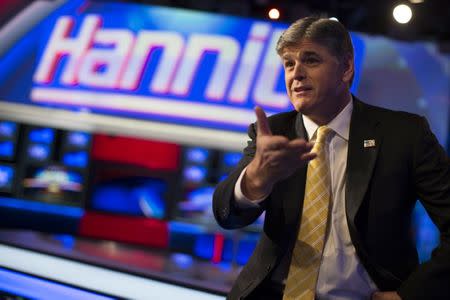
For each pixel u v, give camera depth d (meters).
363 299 1.36
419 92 5.50
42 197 6.01
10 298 3.09
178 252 5.80
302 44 1.35
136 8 5.71
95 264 3.10
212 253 5.73
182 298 2.80
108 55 5.73
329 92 1.37
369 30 5.71
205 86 5.61
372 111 1.47
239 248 5.57
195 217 5.82
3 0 5.80
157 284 2.88
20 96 5.84
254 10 5.73
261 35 5.54
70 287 2.93
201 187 5.84
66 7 5.80
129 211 5.98
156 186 5.96
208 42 5.60
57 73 5.80
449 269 1.27
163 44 5.65
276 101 5.49
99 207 6.00
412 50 5.50
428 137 1.39
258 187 1.26
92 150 6.02
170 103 5.66
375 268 1.32
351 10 5.63
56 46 5.80
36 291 3.02
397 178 1.35
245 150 1.50
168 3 5.85
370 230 1.33
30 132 5.98
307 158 1.19
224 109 5.58
